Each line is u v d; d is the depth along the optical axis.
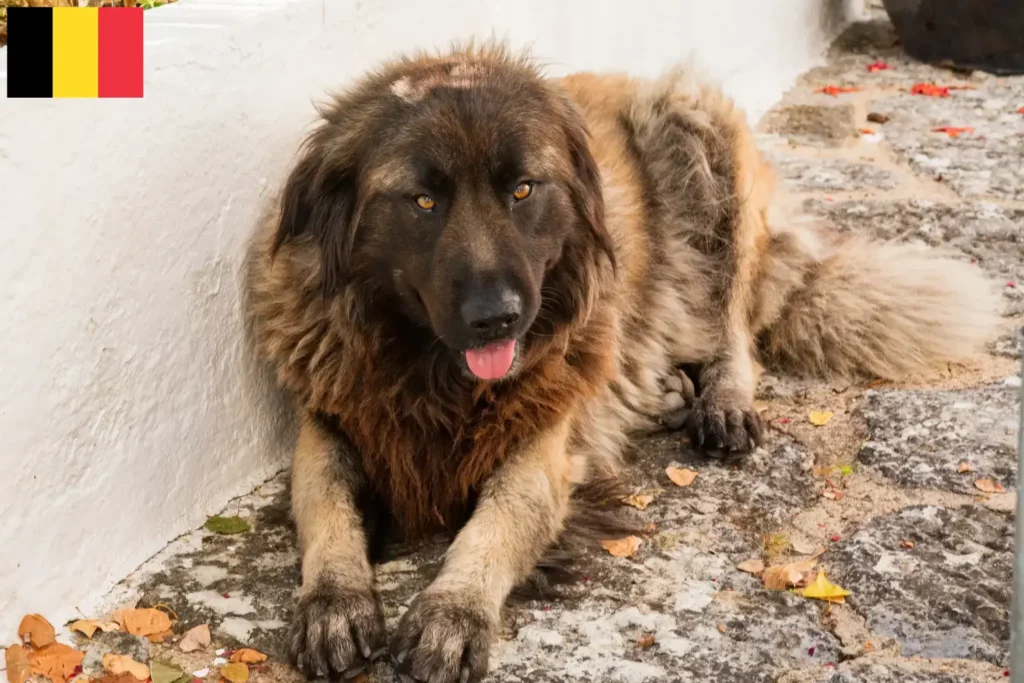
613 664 3.00
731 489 3.92
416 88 3.36
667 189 4.79
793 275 4.94
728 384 4.49
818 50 9.79
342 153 3.40
